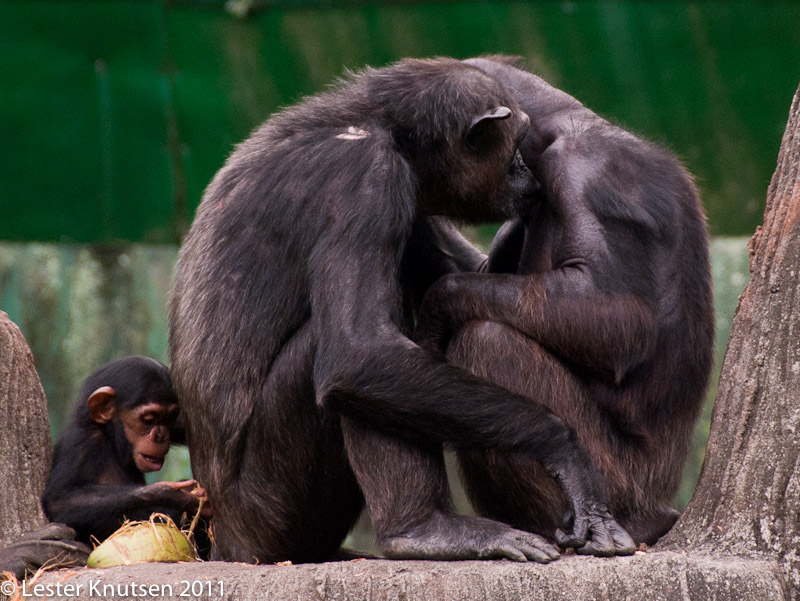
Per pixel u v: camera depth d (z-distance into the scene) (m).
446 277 10.72
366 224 9.94
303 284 10.36
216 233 10.88
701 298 10.91
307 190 10.34
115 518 11.34
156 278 29.88
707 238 11.29
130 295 29.62
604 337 9.99
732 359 10.34
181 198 21.44
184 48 20.50
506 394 9.67
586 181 10.53
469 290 10.45
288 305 10.43
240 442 10.65
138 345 29.53
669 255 10.63
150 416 12.47
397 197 10.18
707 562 8.95
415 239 12.71
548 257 11.04
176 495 11.13
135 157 21.11
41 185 21.06
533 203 11.44
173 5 20.23
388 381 9.58
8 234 21.31
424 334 10.66
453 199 11.26
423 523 9.68
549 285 10.16
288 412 10.35
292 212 10.37
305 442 10.41
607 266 10.16
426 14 20.05
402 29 20.16
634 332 10.09
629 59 20.20
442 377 9.63
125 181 21.23
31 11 20.06
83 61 20.48
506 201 11.31
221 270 10.73
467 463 10.70
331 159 10.35
